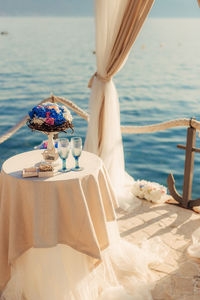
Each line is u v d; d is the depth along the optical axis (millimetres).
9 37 39062
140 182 4199
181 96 14680
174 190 3939
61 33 44812
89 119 4117
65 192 2324
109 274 2656
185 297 2482
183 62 25250
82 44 32844
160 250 3061
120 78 19062
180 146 3752
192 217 3670
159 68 22688
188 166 3734
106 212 2678
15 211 2359
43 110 2516
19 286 2453
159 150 7469
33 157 2852
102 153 4188
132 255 2885
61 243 2375
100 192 2658
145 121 10352
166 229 3434
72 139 2502
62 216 2367
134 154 7262
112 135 4137
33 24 68250
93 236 2340
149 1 3477
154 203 4008
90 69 20969
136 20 3594
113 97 4074
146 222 3574
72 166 2631
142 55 29094
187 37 43406
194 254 2936
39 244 2238
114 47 3805
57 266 2365
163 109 12133
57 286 2371
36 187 2285
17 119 10797
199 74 20484
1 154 6867
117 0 3645
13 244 2344
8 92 15133
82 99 12867
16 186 2352
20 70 20766
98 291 2586
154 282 2631
